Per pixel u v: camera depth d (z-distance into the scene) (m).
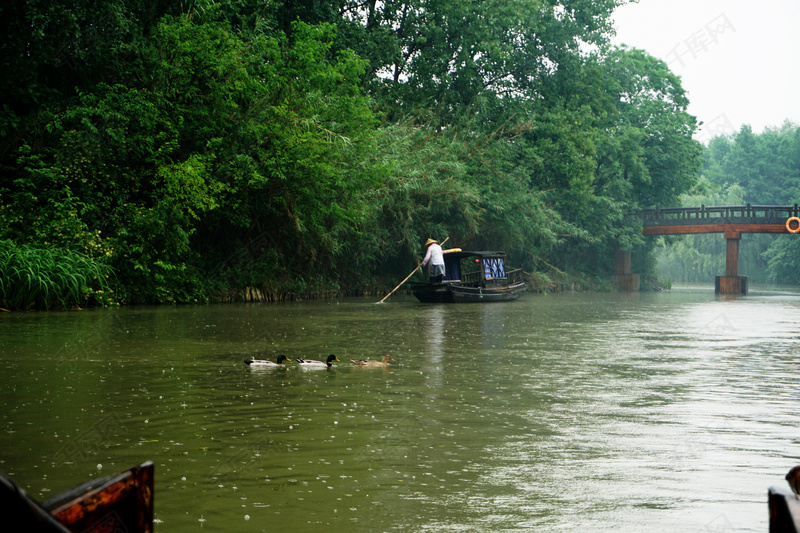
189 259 24.98
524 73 44.81
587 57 46.75
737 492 4.69
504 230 39.44
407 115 35.88
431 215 35.75
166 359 10.81
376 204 30.64
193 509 4.32
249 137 24.34
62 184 21.47
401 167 31.97
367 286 34.09
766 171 90.69
